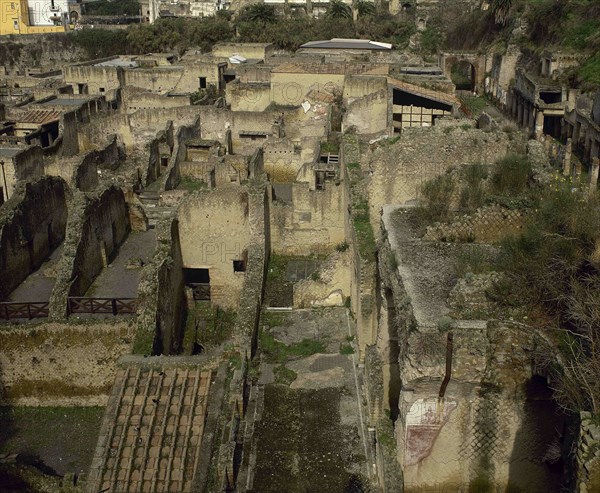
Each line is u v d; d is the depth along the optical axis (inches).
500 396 567.2
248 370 887.7
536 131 2190.0
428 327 548.4
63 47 4274.1
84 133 2217.0
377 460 696.4
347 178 1168.2
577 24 2625.5
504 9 3302.2
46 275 1136.2
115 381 841.5
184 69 2795.3
